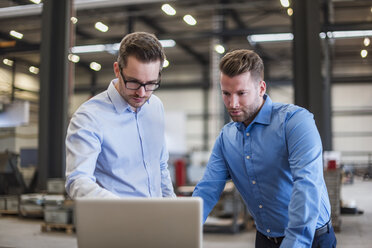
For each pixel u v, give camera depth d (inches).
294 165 56.4
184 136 556.4
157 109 66.8
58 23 265.9
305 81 215.6
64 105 262.1
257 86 57.6
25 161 297.4
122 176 62.0
